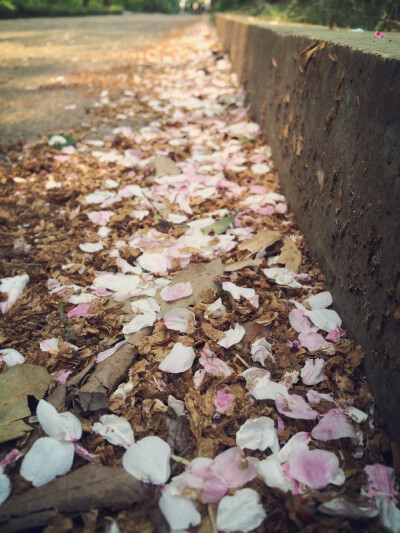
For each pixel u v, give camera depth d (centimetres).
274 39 266
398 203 107
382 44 145
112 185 249
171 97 407
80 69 526
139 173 263
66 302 165
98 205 233
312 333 145
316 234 178
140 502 100
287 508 98
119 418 118
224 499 98
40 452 108
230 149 288
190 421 119
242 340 146
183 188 245
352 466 107
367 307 126
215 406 124
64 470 106
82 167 272
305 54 191
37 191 246
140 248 195
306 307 154
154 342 144
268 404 125
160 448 109
